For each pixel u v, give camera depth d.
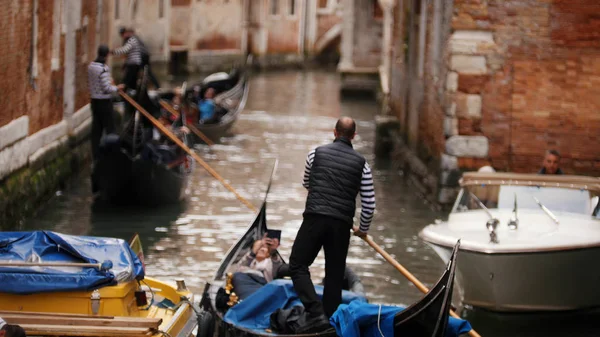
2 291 12.36
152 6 64.50
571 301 17.17
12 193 22.97
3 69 22.42
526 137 26.12
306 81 71.50
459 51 25.84
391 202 28.27
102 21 39.53
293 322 14.02
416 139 32.38
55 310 12.50
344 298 14.96
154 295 14.75
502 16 25.67
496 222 16.81
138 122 25.89
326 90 64.19
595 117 25.91
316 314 13.77
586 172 26.09
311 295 13.86
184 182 27.77
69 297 12.49
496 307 17.12
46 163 26.66
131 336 11.84
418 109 32.03
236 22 77.69
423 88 31.06
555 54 25.73
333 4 89.75
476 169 26.30
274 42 84.19
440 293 12.06
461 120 26.17
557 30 25.62
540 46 25.72
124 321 11.94
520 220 18.09
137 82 34.81
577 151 26.06
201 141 38.47
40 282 12.34
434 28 28.86
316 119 47.50
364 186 14.20
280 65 84.88
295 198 28.53
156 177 25.91
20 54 23.98
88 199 27.41
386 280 20.27
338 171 14.05
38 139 25.86
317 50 89.88
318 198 13.98
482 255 16.33
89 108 33.12
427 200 28.36
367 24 59.94
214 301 15.64
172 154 27.69
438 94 27.83
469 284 17.19
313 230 13.97
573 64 25.75
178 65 71.19
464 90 26.02
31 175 24.97
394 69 42.00
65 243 13.00
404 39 37.03
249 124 44.62
